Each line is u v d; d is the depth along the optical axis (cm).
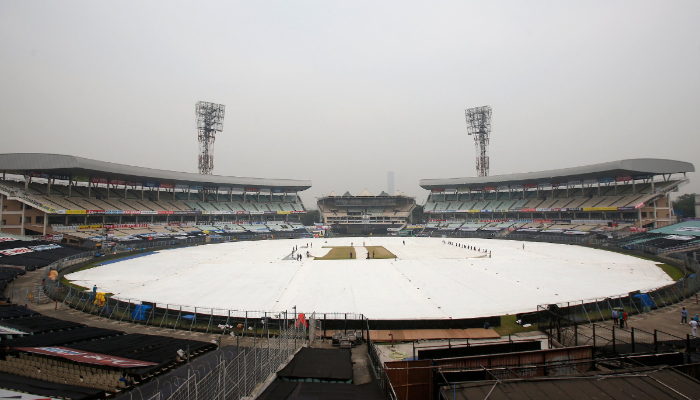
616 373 1027
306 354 1642
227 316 2523
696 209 10250
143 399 1112
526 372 1323
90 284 3972
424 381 1272
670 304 2886
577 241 7644
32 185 7944
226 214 11625
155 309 2700
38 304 3117
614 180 9469
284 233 11425
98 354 1491
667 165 8081
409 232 12288
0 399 1097
